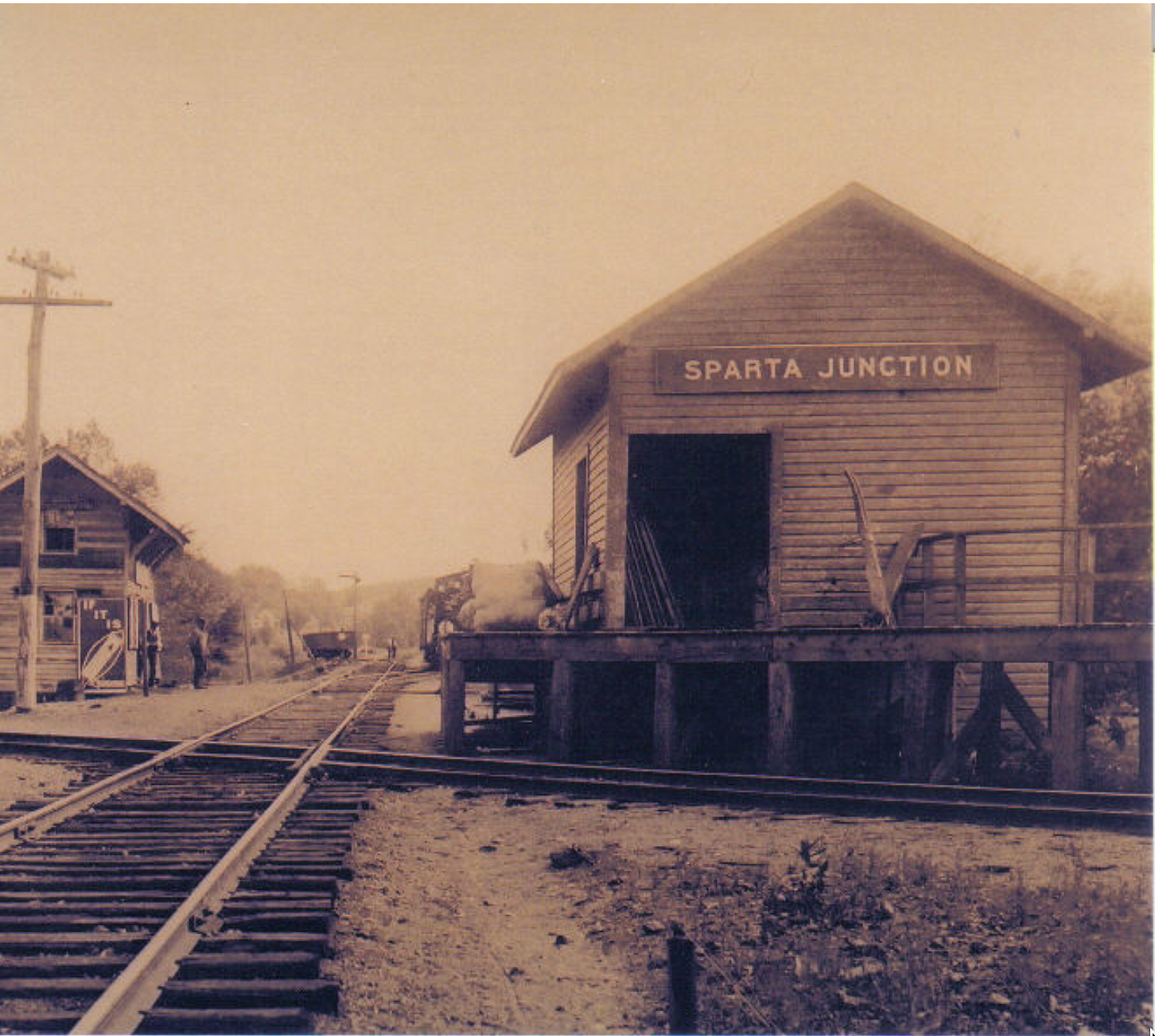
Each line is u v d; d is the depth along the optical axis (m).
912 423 14.77
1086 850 8.38
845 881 7.21
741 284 15.00
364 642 78.12
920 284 14.95
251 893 6.89
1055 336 14.84
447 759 12.70
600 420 15.99
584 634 13.05
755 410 14.84
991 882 7.30
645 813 10.15
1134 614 19.42
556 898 7.21
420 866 8.04
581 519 18.36
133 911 6.54
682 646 12.48
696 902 6.97
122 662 31.17
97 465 46.84
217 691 31.78
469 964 5.84
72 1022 4.77
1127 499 19.80
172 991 5.07
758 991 5.41
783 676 11.85
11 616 31.03
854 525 14.67
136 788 11.34
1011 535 14.63
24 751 14.97
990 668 12.78
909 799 10.20
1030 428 14.73
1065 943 5.93
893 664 14.57
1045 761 12.74
